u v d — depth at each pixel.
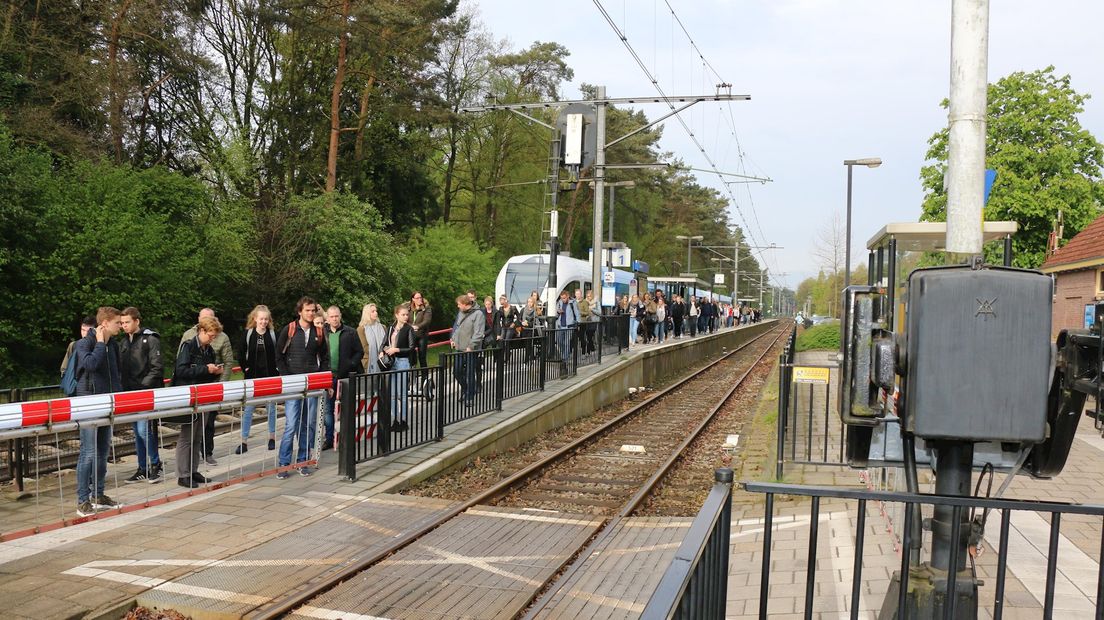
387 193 36.06
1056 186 32.56
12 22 21.64
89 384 7.18
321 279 26.55
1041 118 33.66
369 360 11.03
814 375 9.02
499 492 9.17
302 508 7.64
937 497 2.73
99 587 5.44
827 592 5.40
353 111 33.94
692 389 22.83
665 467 10.99
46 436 7.98
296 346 9.37
